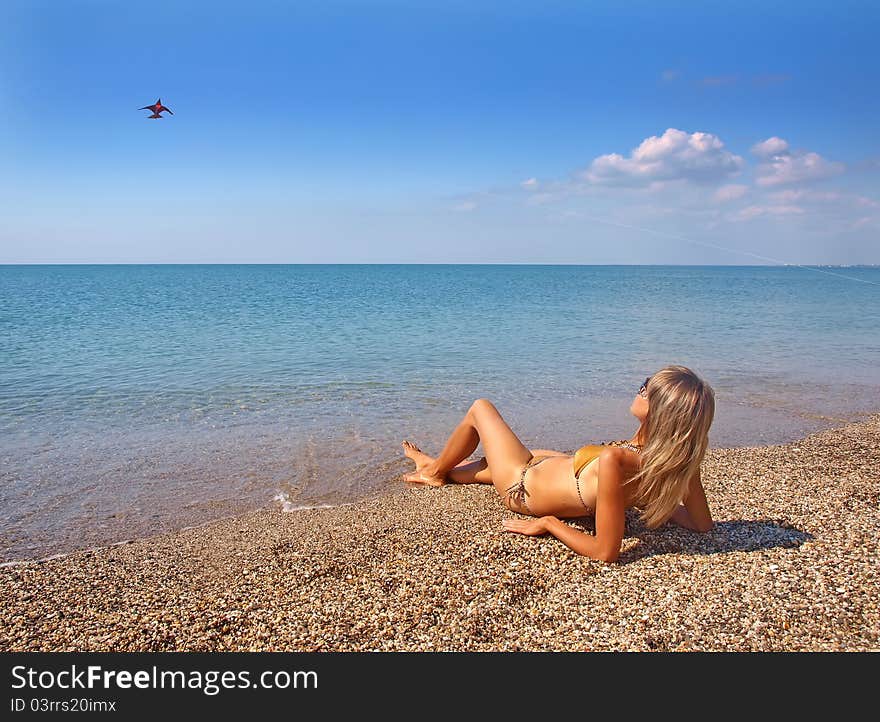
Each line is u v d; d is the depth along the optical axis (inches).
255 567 154.6
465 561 153.2
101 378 426.3
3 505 207.6
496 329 784.3
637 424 322.7
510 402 367.9
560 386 415.5
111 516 199.6
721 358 548.1
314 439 285.7
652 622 125.6
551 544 161.9
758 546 160.2
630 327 819.4
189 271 6309.1
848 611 128.7
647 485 148.5
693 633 121.9
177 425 307.0
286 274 4985.2
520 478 177.2
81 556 165.8
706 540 164.2
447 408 349.4
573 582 141.6
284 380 425.4
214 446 273.9
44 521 195.3
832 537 165.9
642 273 5797.2
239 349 577.0
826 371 486.0
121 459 255.4
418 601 134.5
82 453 262.5
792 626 123.8
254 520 192.5
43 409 335.9
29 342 613.0
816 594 135.4
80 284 2461.9
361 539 169.8
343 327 796.6
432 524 179.0
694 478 163.6
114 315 956.0
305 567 153.3
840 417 342.6
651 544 161.6
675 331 769.6
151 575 152.2
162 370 460.1
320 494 219.5
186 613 132.3
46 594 142.9
